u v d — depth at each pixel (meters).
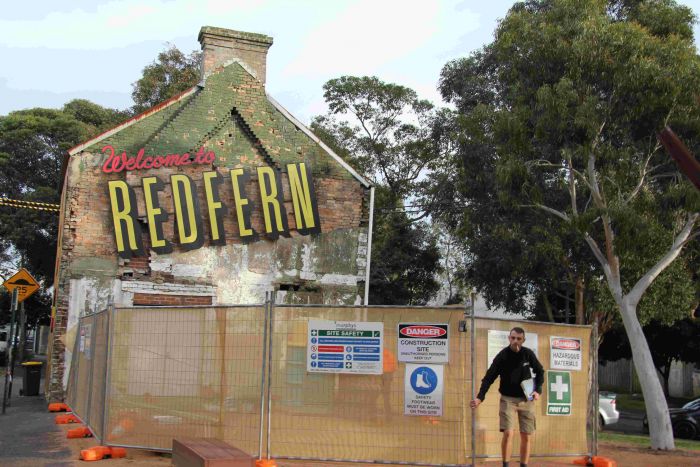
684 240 14.57
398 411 9.26
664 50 13.85
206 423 9.74
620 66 13.85
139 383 10.26
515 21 15.68
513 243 23.20
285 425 9.41
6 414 15.94
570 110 14.49
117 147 18.77
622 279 20.80
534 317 31.69
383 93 40.03
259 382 9.56
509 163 15.43
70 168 18.34
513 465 9.94
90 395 12.27
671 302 20.89
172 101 19.45
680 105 13.83
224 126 19.81
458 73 28.81
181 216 18.97
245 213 19.53
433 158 38.44
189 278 18.94
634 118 14.20
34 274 43.69
